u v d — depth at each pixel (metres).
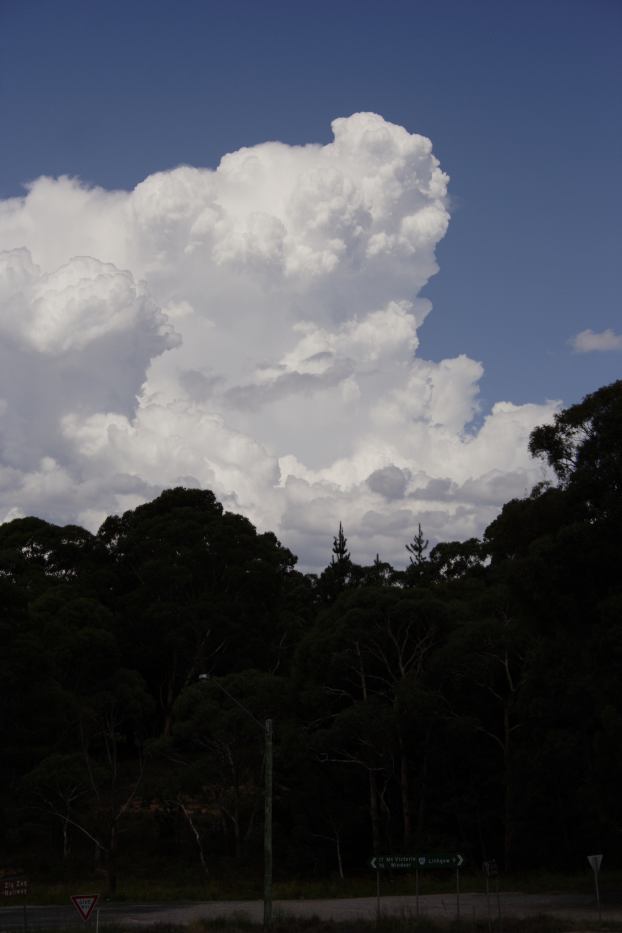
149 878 60.31
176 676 88.56
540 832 59.28
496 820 64.25
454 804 62.28
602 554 39.97
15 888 39.50
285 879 60.94
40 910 47.34
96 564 92.88
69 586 85.31
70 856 64.75
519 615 45.09
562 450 43.19
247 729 60.72
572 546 40.19
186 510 90.38
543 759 54.31
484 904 44.25
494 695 63.22
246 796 65.38
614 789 41.91
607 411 41.16
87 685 73.69
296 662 65.19
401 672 62.62
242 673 66.06
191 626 82.19
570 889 50.84
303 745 60.97
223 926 35.16
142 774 59.84
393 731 60.56
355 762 63.53
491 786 63.34
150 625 83.81
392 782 66.44
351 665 63.28
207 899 52.97
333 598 116.19
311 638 65.31
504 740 63.69
